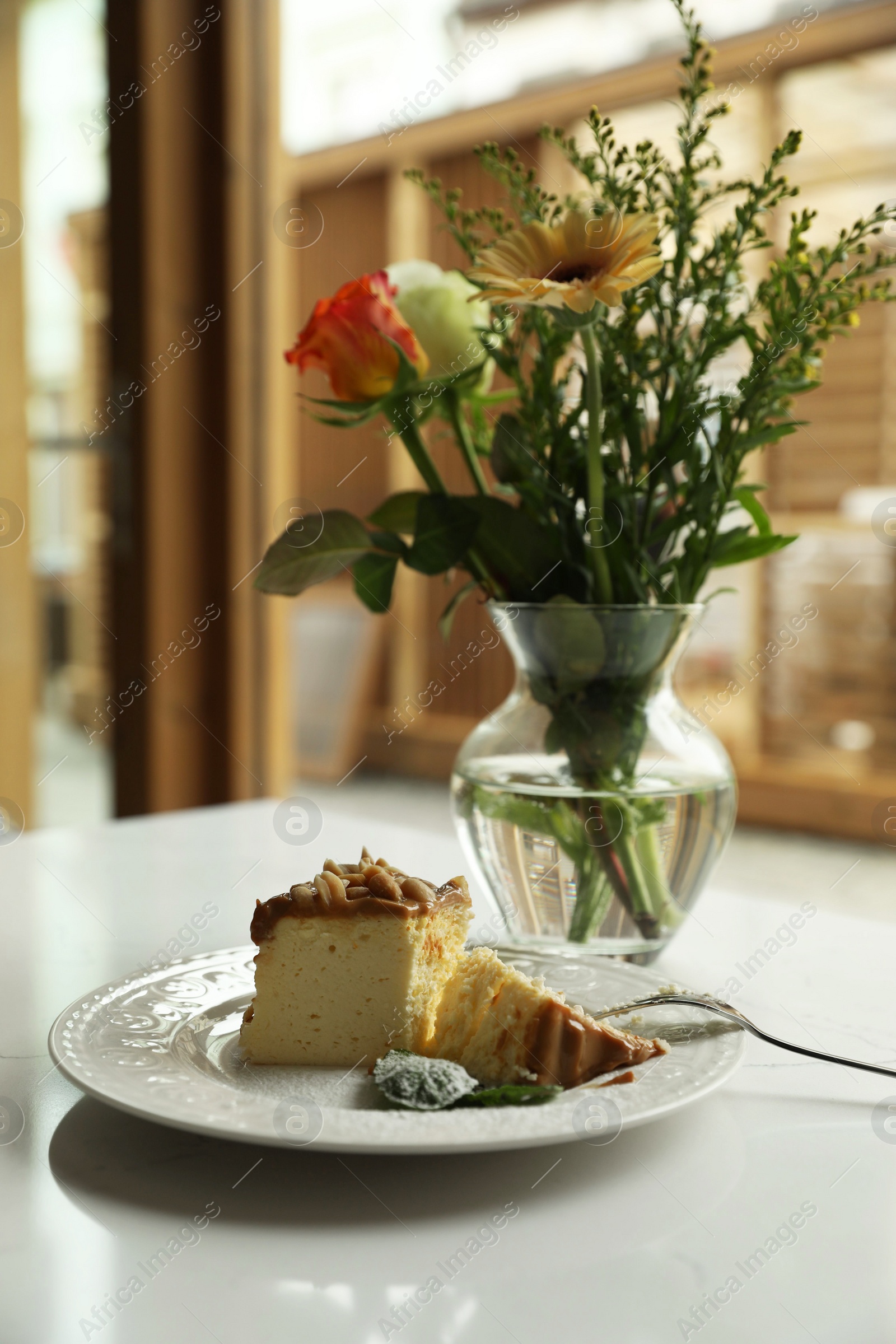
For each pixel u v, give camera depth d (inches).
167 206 78.2
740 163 135.3
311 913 33.0
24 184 78.4
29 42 77.7
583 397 36.7
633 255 33.9
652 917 36.4
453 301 36.3
